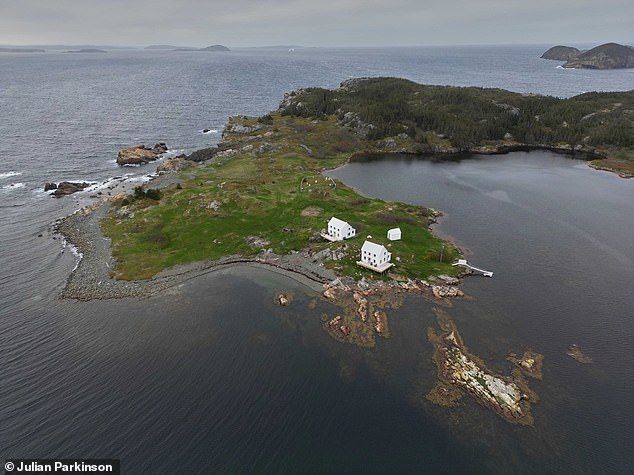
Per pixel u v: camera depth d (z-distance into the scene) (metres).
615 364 58.53
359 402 51.34
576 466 43.56
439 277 78.69
